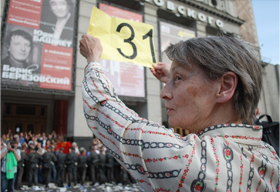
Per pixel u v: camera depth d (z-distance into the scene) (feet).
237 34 56.34
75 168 29.37
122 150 1.98
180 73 2.31
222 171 1.78
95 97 2.31
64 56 34.12
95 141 33.06
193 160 1.77
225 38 2.32
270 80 59.82
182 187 1.74
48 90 32.22
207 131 2.17
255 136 2.13
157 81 41.65
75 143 31.71
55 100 43.37
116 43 4.32
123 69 38.32
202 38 2.34
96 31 4.26
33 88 31.04
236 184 1.82
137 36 4.55
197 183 1.71
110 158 30.89
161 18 49.80
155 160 1.81
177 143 1.89
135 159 1.93
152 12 44.42
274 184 2.07
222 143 1.95
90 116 2.31
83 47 2.99
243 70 2.14
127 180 29.86
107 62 36.91
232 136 2.06
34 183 27.14
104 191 24.61
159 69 4.46
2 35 29.96
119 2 44.29
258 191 1.95
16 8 31.42
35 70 31.53
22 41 31.14
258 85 2.31
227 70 2.12
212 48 2.15
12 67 29.89
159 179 1.80
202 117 2.23
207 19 51.85
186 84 2.25
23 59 30.81
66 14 35.45
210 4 54.60
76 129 33.81
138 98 38.86
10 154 23.52
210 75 2.15
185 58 2.23
